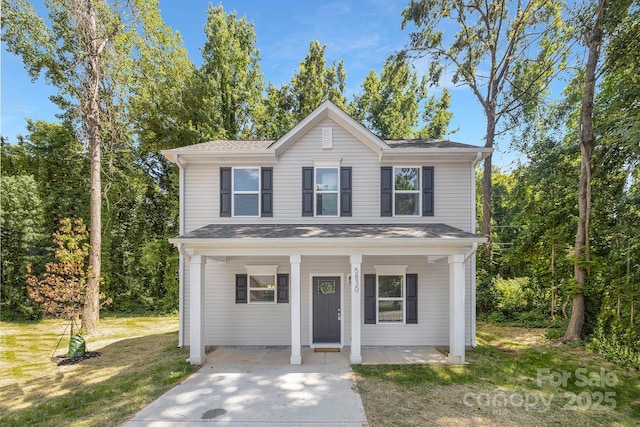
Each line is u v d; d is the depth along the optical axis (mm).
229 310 10789
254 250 8883
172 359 9148
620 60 10266
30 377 8000
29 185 16438
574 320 10688
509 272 17266
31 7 15016
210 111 19938
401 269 10727
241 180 11211
